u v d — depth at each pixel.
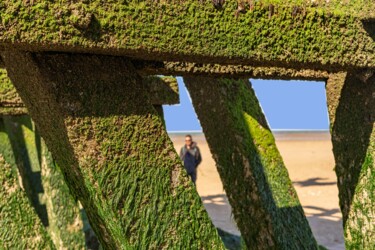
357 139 3.18
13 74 2.63
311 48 2.72
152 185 2.48
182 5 2.38
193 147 11.05
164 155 2.52
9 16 2.09
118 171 2.43
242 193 4.00
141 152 2.48
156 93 4.95
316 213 11.63
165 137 2.53
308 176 19.69
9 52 2.46
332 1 2.82
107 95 2.44
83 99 2.39
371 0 2.83
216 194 14.97
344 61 2.82
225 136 4.01
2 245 2.99
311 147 33.69
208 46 2.44
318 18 2.73
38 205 6.77
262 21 2.58
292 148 32.66
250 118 4.16
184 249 2.53
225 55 2.48
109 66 2.45
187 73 3.14
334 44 2.78
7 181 3.03
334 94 3.36
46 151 5.71
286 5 2.64
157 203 2.49
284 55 2.64
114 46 2.26
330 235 9.25
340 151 3.29
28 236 3.01
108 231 2.52
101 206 2.42
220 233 6.63
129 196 2.44
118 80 2.46
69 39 2.18
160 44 2.34
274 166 4.20
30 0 2.11
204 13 2.43
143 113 2.50
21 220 3.01
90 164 2.38
